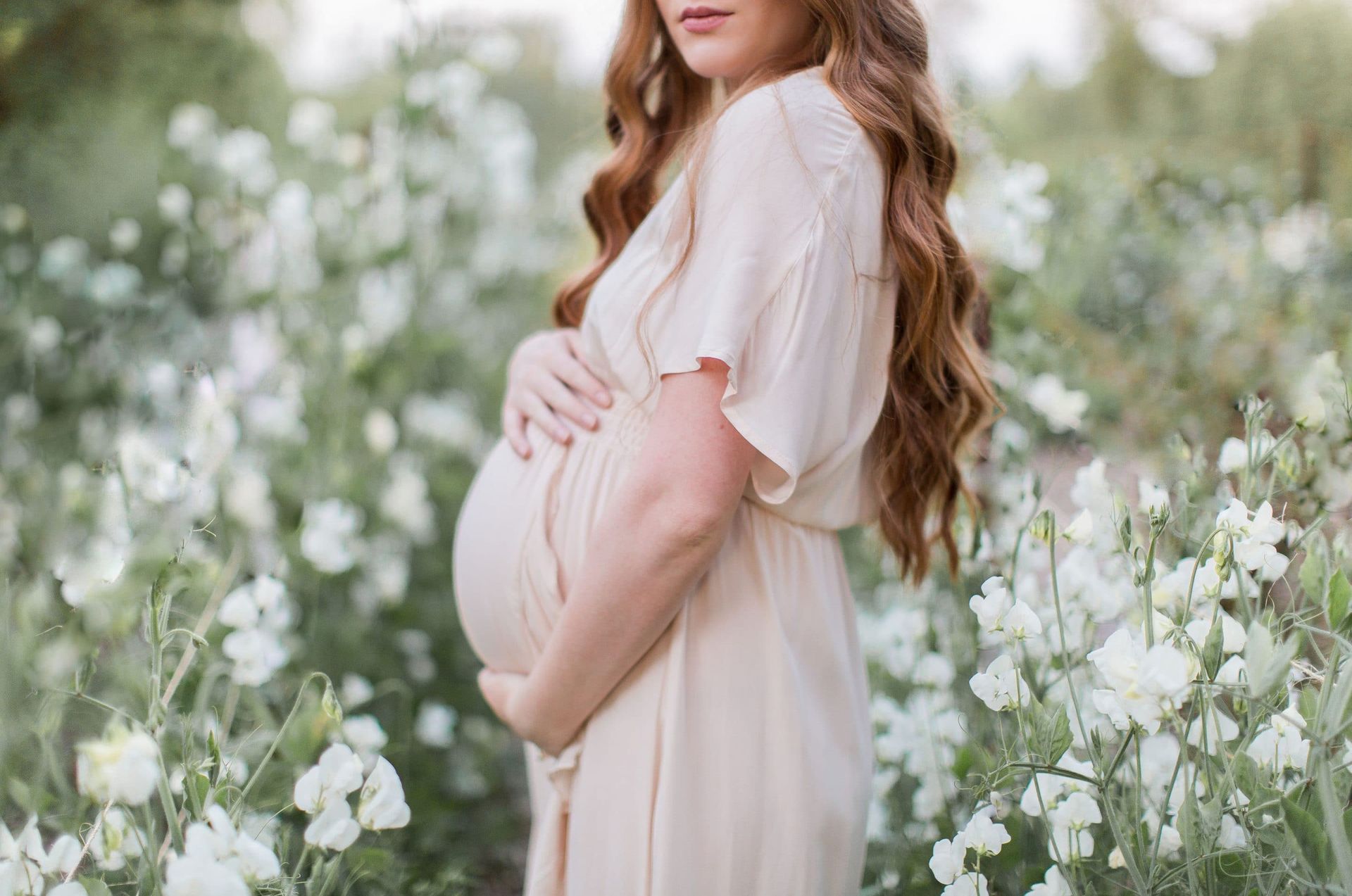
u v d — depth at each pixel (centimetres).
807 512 129
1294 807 90
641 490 113
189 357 256
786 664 123
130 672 121
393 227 286
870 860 173
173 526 135
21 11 278
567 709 125
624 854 121
